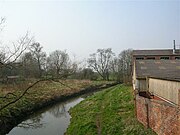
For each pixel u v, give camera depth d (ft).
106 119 68.39
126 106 77.87
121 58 278.05
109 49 286.05
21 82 52.08
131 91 104.73
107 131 57.77
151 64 80.84
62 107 116.78
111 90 143.84
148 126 50.96
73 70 45.93
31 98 106.11
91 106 98.17
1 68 40.29
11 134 72.90
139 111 57.31
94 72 281.74
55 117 94.94
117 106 80.53
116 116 67.46
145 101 51.98
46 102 118.32
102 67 283.59
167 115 40.24
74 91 164.04
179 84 43.80
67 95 148.05
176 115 36.47
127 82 157.69
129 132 51.49
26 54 45.65
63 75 44.29
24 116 93.15
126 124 57.62
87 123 68.54
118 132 54.44
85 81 222.89
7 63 39.40
